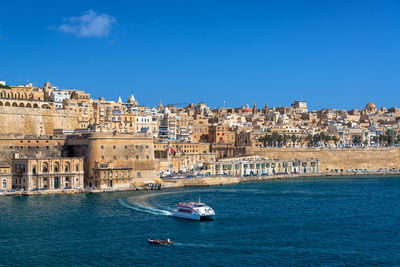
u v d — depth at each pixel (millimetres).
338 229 138750
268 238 127688
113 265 105750
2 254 112562
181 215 151625
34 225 138750
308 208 172500
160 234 130500
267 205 177875
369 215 159875
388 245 122125
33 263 106688
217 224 143125
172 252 114688
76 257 110750
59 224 140375
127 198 189375
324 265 106750
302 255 113250
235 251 115812
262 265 106250
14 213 155500
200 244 121375
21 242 121875
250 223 145125
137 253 113750
